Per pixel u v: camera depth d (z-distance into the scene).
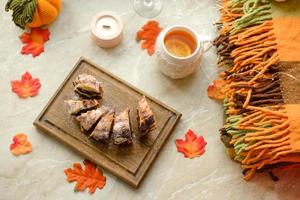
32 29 1.05
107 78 1.02
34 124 0.98
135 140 0.97
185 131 1.00
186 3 1.09
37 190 0.96
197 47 0.98
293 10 0.95
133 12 1.08
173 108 1.01
